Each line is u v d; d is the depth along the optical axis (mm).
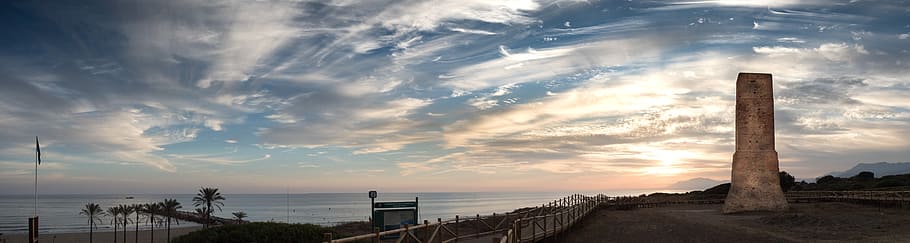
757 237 28672
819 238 27359
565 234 30547
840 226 31422
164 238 89000
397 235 22906
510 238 14781
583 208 42062
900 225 30359
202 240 25875
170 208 81562
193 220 134375
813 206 50406
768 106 46031
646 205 62156
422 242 19141
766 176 45188
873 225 30906
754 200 44781
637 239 29844
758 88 46250
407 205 23375
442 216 146375
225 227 26969
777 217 37219
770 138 45750
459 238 24016
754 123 46000
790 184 80250
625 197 63062
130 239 88750
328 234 11367
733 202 45750
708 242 27828
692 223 37250
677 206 61406
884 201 45531
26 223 145125
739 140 46594
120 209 81438
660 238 29922
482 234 26062
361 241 23359
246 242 25328
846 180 84125
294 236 25891
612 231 34188
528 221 30141
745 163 45844
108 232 103750
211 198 81938
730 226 34719
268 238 25516
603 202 58438
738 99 46906
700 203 64438
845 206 48375
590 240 30000
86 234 98875
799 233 29812
